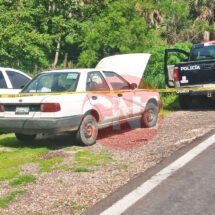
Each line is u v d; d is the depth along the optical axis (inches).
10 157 300.8
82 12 1517.0
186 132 348.5
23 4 1338.6
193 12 1582.2
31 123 315.0
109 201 193.5
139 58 547.5
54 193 208.5
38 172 249.1
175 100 614.9
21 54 1206.3
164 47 703.7
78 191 209.9
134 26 1306.6
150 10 1453.0
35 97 317.4
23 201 198.7
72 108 316.5
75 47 1621.6
